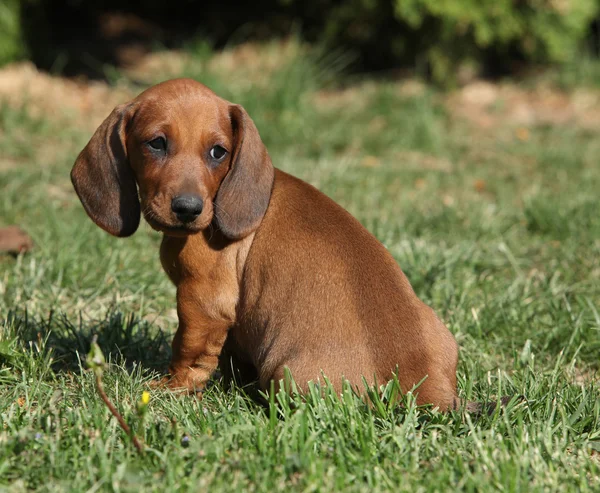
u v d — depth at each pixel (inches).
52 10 1013.2
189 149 247.8
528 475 220.4
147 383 274.2
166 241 266.8
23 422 238.7
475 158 649.0
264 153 264.4
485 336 336.5
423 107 724.7
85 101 748.6
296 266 255.3
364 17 858.8
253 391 283.4
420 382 240.8
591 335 333.1
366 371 242.8
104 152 259.8
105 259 394.9
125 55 948.6
